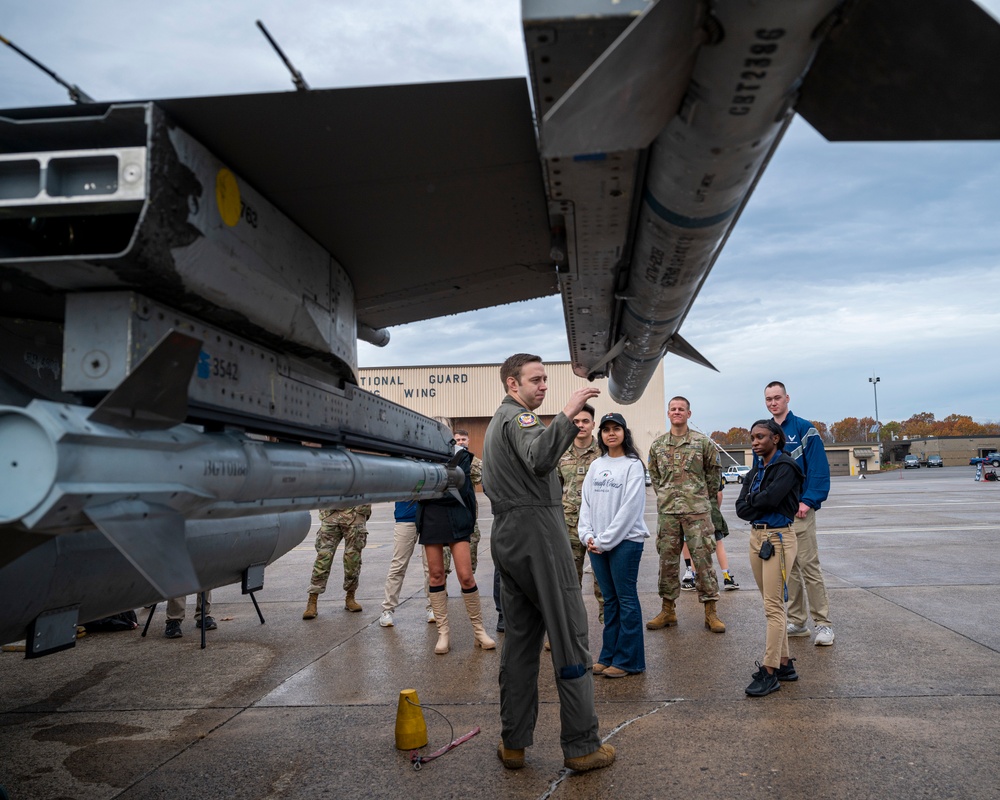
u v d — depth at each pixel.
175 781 3.09
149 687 4.52
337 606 7.08
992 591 6.51
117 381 2.12
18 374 2.77
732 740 3.30
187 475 2.20
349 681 4.51
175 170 2.19
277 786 3.01
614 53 1.84
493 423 3.24
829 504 18.91
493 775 3.04
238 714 3.96
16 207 2.05
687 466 5.49
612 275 3.71
